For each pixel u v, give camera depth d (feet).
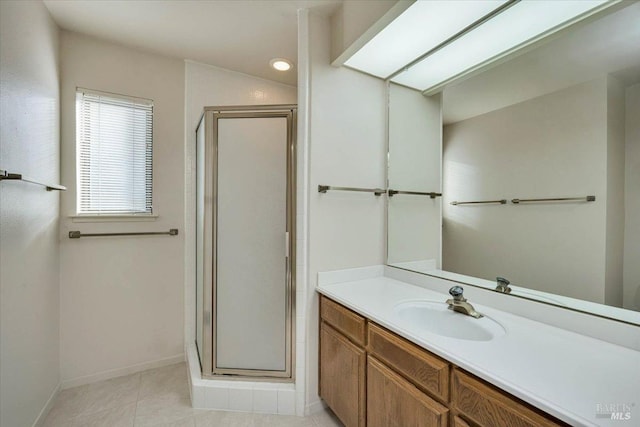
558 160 3.98
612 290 3.43
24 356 4.86
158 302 7.54
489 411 2.71
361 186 6.34
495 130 4.76
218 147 6.13
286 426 5.45
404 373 3.73
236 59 7.68
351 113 6.19
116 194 7.07
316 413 5.82
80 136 6.68
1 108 4.18
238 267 6.17
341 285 5.91
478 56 5.03
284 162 6.06
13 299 4.52
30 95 5.03
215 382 6.03
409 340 3.63
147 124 7.42
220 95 8.14
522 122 4.41
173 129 7.66
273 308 6.11
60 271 6.42
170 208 7.65
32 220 5.12
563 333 3.59
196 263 7.72
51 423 5.49
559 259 3.92
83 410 5.85
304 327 5.76
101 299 6.88
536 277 4.15
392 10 4.30
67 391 6.43
